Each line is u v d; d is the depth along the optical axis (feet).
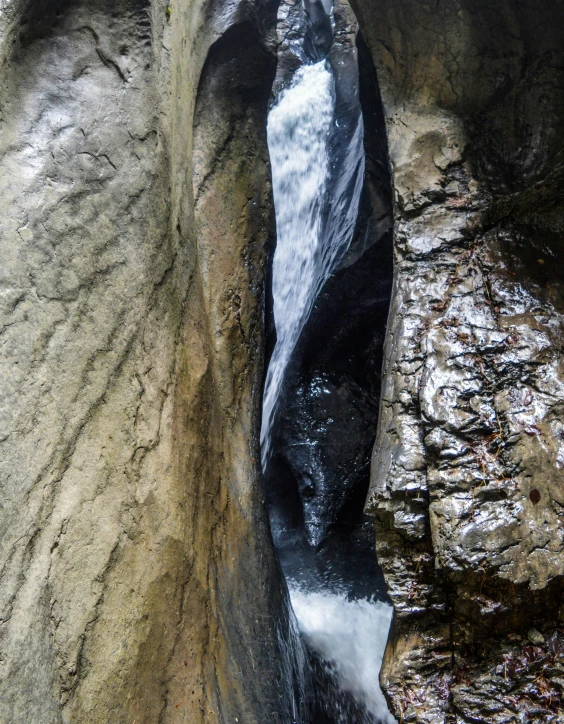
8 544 6.35
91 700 7.34
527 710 9.90
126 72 10.56
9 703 5.98
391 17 16.46
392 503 11.75
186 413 11.51
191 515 11.01
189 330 12.45
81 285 8.49
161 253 11.06
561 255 13.02
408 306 13.62
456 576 10.75
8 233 7.40
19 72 8.54
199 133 15.75
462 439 11.51
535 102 14.98
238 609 12.23
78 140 9.11
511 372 11.96
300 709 13.52
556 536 10.36
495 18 15.44
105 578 8.00
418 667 10.77
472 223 14.16
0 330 6.86
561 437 11.07
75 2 9.84
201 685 10.00
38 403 7.23
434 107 15.78
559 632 10.27
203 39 15.98
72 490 7.62
